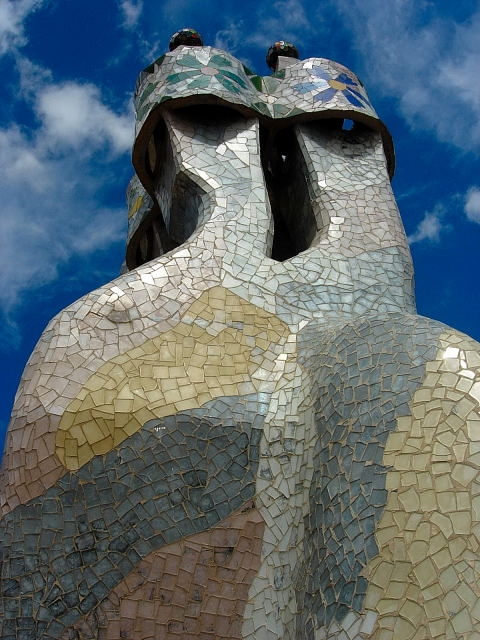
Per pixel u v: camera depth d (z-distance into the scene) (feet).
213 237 27.91
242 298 26.17
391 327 22.20
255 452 22.22
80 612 20.72
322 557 19.33
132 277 25.80
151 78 33.68
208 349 24.38
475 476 17.71
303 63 35.17
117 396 22.47
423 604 16.74
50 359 23.29
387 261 29.53
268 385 23.61
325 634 18.08
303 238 32.58
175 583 20.95
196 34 36.29
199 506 21.56
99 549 21.13
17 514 21.57
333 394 21.52
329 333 24.14
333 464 20.25
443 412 18.98
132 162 34.14
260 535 21.29
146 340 24.14
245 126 31.86
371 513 18.51
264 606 20.62
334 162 32.63
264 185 30.27
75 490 21.50
